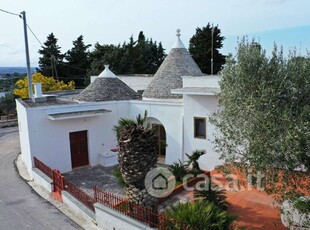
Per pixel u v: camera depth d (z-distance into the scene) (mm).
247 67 8117
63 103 20062
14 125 36656
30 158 16859
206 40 55156
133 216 9688
